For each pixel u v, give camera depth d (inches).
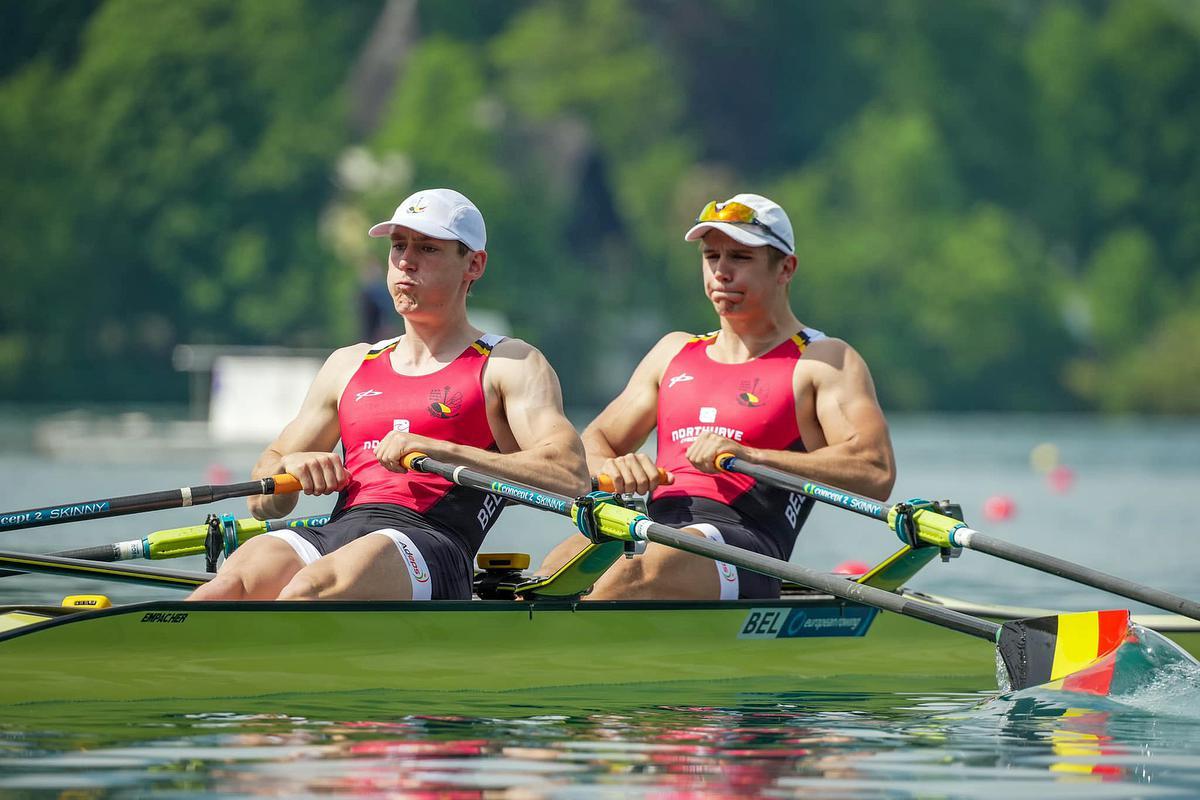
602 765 750.5
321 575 970.7
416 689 970.1
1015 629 991.6
